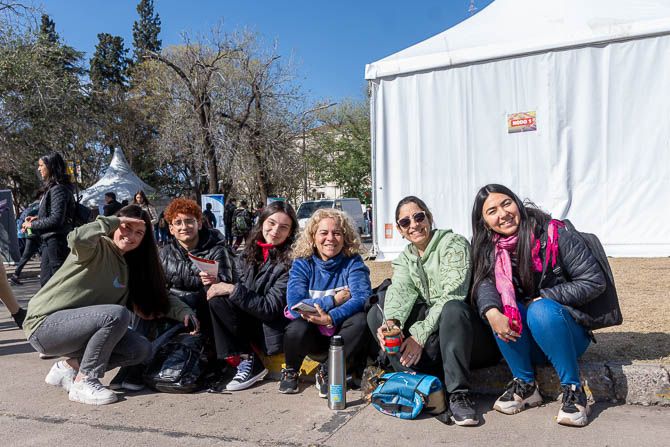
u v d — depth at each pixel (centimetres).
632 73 707
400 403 302
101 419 311
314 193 3859
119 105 3039
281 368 384
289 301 353
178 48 2441
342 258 365
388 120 838
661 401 300
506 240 310
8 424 306
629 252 718
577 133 735
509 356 301
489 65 769
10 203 1218
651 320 414
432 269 326
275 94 2242
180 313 380
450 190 802
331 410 319
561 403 306
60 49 1889
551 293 289
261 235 392
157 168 3409
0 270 386
